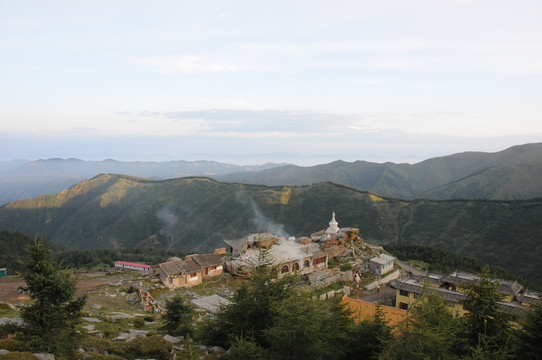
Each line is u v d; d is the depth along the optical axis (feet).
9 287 164.04
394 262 264.93
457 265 297.33
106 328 97.50
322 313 75.72
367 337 77.82
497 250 464.24
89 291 166.09
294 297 76.79
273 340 68.03
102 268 273.54
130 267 252.83
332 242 246.88
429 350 62.34
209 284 193.16
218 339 84.02
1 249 377.50
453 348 75.41
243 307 79.10
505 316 80.33
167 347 76.23
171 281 185.26
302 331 66.23
